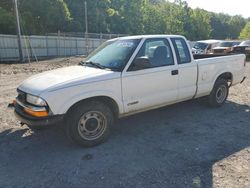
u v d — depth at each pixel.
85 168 3.91
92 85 4.35
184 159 4.12
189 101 7.16
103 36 42.72
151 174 3.72
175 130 5.30
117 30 54.72
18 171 3.86
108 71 4.64
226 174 3.69
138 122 5.74
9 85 10.49
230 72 6.75
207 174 3.69
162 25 67.12
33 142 4.81
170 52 5.39
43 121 4.08
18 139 4.95
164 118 5.98
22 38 29.89
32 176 3.73
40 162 4.10
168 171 3.79
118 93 4.64
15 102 4.80
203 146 4.57
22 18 37.31
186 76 5.62
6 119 6.03
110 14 52.94
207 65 6.05
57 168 3.92
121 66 4.70
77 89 4.23
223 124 5.61
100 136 4.62
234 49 19.86
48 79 4.46
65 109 4.16
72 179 3.64
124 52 4.92
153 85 5.07
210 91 6.34
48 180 3.63
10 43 28.89
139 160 4.11
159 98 5.21
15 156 4.30
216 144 4.64
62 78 4.40
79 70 4.82
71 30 46.38
